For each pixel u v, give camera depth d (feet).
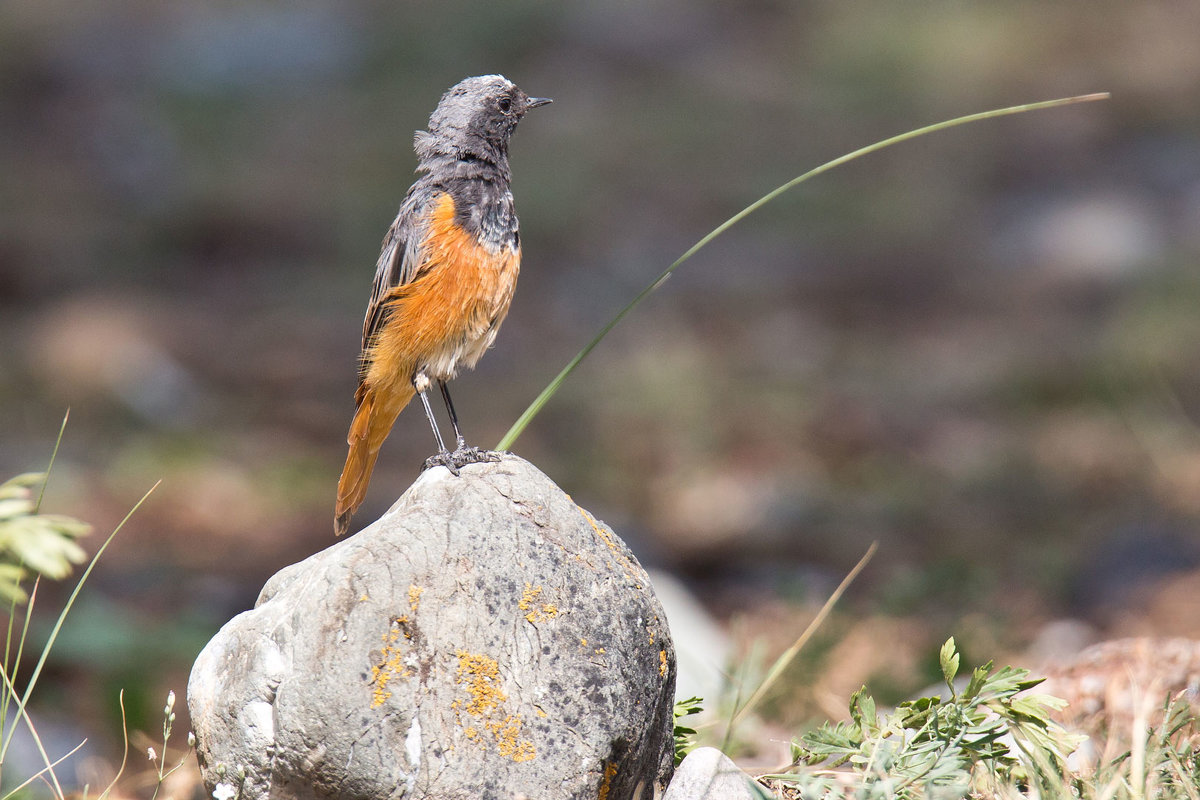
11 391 55.98
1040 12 101.71
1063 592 37.27
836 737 15.89
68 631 31.94
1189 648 20.21
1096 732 19.01
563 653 14.58
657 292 70.90
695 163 86.99
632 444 52.26
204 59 99.60
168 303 67.56
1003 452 50.24
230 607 37.14
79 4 106.73
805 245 76.54
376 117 92.58
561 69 100.94
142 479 47.16
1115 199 75.77
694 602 36.40
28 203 78.59
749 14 108.78
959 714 15.69
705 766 15.17
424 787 13.97
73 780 23.40
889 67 97.25
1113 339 58.70
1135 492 45.98
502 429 54.65
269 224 77.30
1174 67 92.48
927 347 62.44
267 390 57.82
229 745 14.55
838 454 51.37
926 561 40.22
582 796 14.29
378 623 14.19
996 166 83.41
